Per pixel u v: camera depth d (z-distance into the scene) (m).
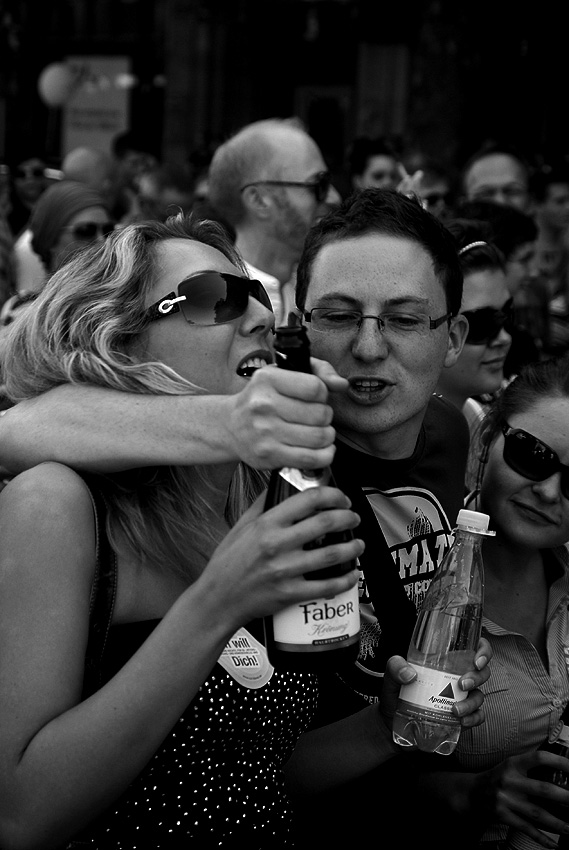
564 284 5.76
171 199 6.99
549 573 2.28
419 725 1.74
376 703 1.85
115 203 7.21
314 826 2.02
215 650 1.38
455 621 1.73
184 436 1.41
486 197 5.80
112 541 1.53
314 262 1.90
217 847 1.58
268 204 3.93
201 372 1.61
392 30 10.52
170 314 1.60
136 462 1.46
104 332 1.58
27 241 5.49
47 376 1.64
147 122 11.87
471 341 3.06
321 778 1.84
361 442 1.95
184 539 1.62
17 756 1.39
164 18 11.74
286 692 1.65
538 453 2.07
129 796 1.54
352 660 1.44
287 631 1.40
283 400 1.30
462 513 1.77
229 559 1.35
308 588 1.34
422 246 1.86
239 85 11.25
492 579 2.22
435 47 8.91
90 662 1.50
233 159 3.97
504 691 2.09
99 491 1.54
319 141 11.46
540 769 1.99
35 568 1.45
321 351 1.88
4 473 1.98
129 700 1.37
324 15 11.21
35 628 1.43
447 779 2.01
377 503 1.97
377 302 1.83
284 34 11.42
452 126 8.95
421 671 1.70
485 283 3.04
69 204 4.47
